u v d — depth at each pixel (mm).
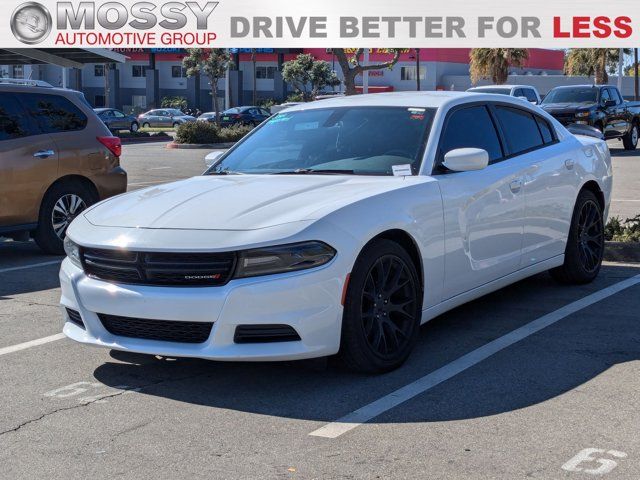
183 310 4566
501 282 6176
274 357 4555
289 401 4645
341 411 4480
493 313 6434
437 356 5402
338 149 5887
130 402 4676
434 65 62281
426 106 6047
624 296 6918
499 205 6023
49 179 9203
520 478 3637
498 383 4867
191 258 4602
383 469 3756
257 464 3840
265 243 4551
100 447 4066
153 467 3830
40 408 4602
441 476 3674
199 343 4648
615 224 8969
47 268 8664
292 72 60062
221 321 4527
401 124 5934
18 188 8922
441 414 4406
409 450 3957
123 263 4762
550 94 24828
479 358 5336
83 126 9625
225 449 4016
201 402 4656
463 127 6074
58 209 9391
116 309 4746
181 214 4949
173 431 4250
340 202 4922
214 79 52531
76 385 4977
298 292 4543
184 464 3855
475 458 3854
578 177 7047
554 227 6773
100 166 9695
